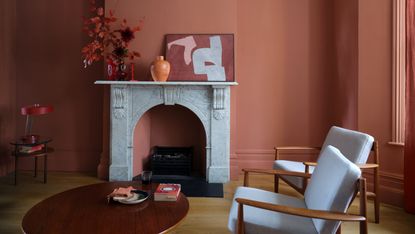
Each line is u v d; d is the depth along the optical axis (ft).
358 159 7.00
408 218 8.00
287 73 12.38
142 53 11.53
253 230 4.81
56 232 4.28
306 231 4.73
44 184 10.73
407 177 8.32
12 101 12.34
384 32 9.29
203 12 11.50
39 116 12.59
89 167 12.62
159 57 10.72
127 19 11.53
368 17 9.58
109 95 11.56
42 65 12.53
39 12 12.44
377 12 9.42
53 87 12.54
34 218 4.77
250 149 12.51
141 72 11.55
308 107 12.37
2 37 11.72
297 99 12.38
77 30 12.42
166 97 11.19
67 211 5.08
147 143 12.44
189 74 11.33
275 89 12.42
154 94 11.22
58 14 12.42
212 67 11.35
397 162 9.01
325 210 4.65
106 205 5.39
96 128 12.57
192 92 11.21
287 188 10.46
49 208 5.22
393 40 9.07
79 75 12.51
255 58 12.39
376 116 9.42
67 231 4.31
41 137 11.78
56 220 4.70
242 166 12.48
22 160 12.57
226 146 11.20
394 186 9.00
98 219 4.75
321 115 12.32
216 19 11.50
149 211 5.12
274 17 12.34
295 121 12.40
